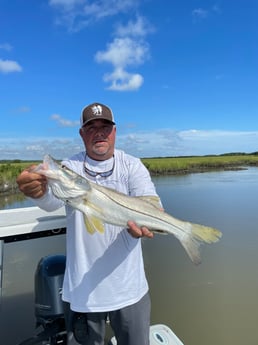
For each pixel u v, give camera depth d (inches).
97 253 51.0
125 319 51.9
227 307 84.8
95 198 48.5
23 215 68.7
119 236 51.5
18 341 69.6
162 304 86.5
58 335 61.2
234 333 75.5
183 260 110.4
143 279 54.9
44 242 86.5
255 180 405.4
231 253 116.7
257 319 81.1
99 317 53.0
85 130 52.9
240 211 182.2
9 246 83.4
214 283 95.3
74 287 51.5
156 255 113.7
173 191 281.1
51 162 46.1
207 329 77.6
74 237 51.9
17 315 77.0
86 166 53.8
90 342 52.9
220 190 286.0
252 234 137.3
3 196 248.4
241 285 94.9
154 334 65.1
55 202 50.7
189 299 88.9
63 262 65.6
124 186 54.4
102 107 52.4
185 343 72.2
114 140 54.6
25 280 81.6
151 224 51.9
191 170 706.8
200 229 54.5
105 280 50.9
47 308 60.7
